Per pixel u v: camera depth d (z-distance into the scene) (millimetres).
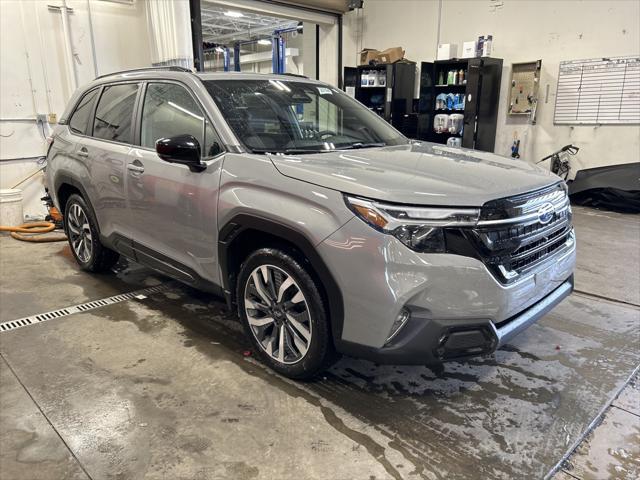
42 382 2373
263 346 2453
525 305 2133
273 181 2178
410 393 2314
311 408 2178
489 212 1914
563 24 7668
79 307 3289
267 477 1771
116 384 2355
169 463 1836
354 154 2469
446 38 9109
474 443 1963
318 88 3215
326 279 2020
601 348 2783
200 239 2568
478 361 2623
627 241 5180
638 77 7082
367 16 10211
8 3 5688
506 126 8562
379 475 1784
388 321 1884
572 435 2018
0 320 3084
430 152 2680
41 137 6137
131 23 6789
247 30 16203
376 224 1869
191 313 3199
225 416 2117
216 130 2510
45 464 1828
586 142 7727
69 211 3875
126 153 3039
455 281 1853
